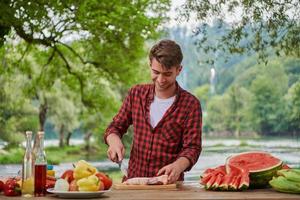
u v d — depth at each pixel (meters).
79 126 22.78
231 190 2.83
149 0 13.82
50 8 11.58
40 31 12.02
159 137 3.29
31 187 2.65
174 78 3.18
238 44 9.16
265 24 8.83
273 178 2.87
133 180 2.93
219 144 25.17
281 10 8.54
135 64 14.76
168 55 3.08
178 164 3.02
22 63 16.20
